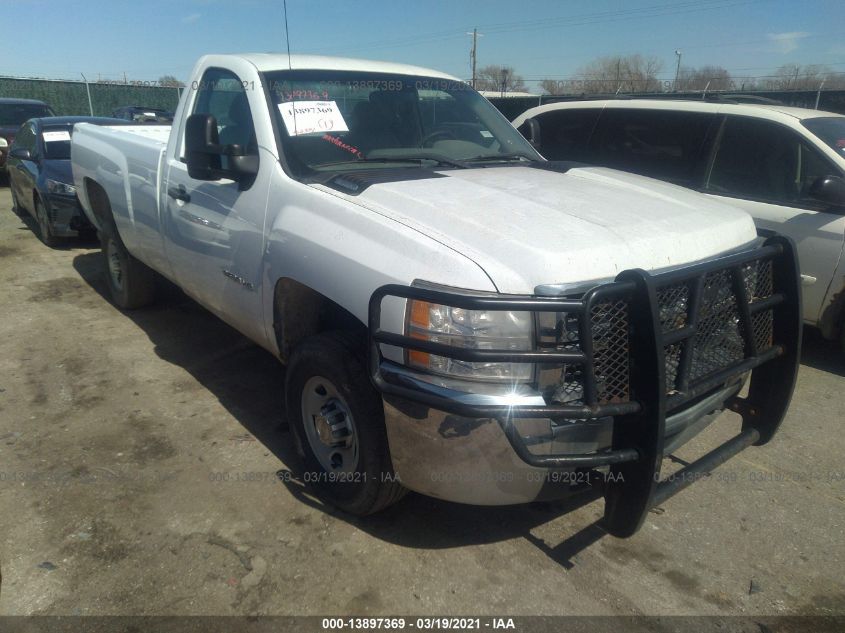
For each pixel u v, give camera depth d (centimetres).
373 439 280
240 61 384
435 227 265
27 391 436
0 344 515
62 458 359
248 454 366
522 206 288
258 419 405
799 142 509
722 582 279
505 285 236
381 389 250
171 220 424
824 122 523
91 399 427
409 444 256
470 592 271
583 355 226
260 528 305
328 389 304
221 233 367
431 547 297
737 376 288
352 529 306
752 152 536
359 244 275
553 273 237
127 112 2173
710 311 270
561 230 261
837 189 466
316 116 363
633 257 257
